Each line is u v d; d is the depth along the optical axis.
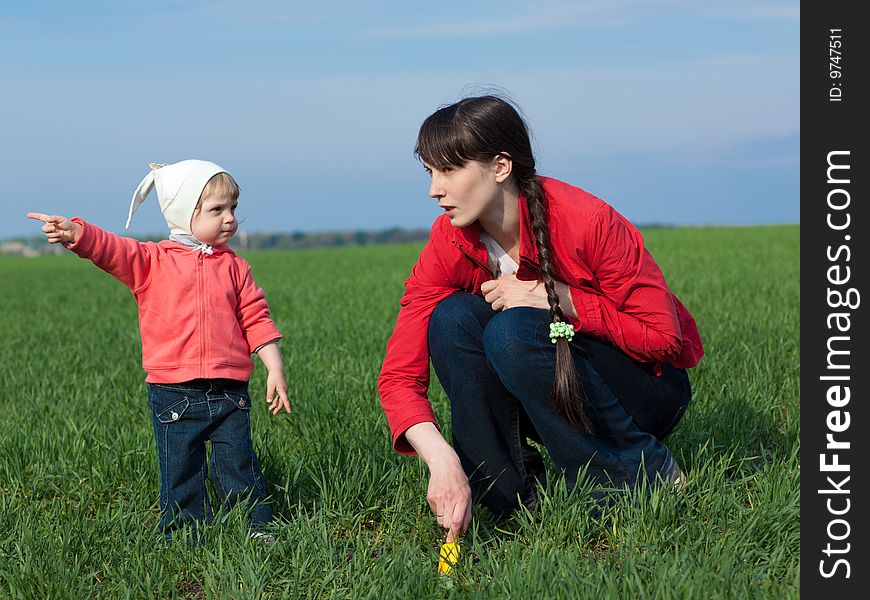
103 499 4.55
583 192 3.59
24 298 18.72
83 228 3.87
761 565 3.31
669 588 2.93
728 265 19.39
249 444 4.18
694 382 5.92
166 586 3.45
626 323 3.60
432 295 3.80
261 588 3.22
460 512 3.41
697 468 4.13
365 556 3.47
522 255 3.57
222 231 4.22
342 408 5.66
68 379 7.33
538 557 3.22
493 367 3.59
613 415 3.71
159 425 4.08
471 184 3.36
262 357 4.25
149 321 4.09
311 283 19.62
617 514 3.62
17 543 3.68
